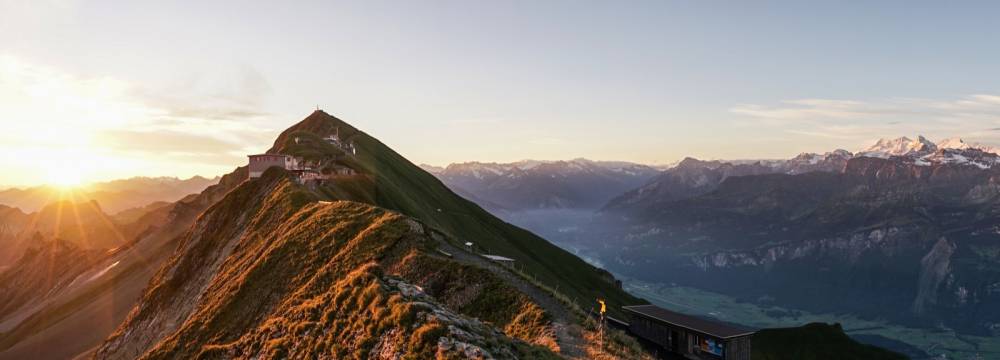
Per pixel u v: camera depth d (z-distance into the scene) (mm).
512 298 61250
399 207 171750
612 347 50594
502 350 40281
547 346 49875
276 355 46219
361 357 41062
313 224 91812
